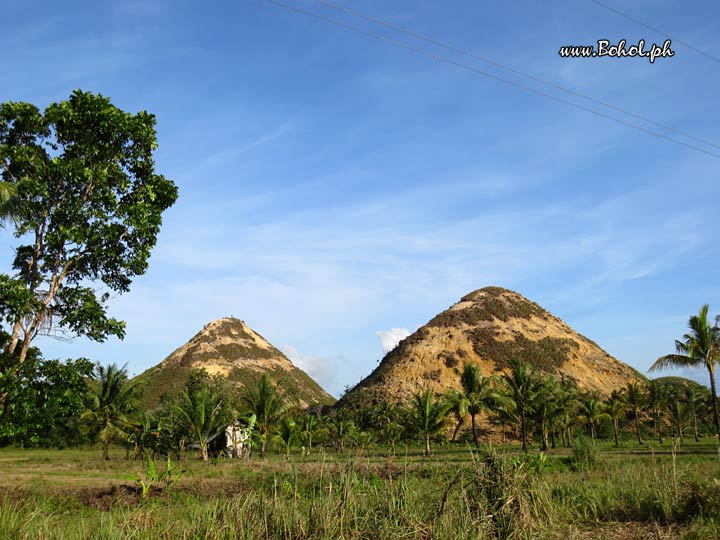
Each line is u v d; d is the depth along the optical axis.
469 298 149.75
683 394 78.44
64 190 19.91
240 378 153.38
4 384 17.38
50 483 25.77
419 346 126.69
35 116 19.62
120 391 50.69
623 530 10.84
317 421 69.19
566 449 50.31
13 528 9.87
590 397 81.81
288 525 9.69
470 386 56.75
